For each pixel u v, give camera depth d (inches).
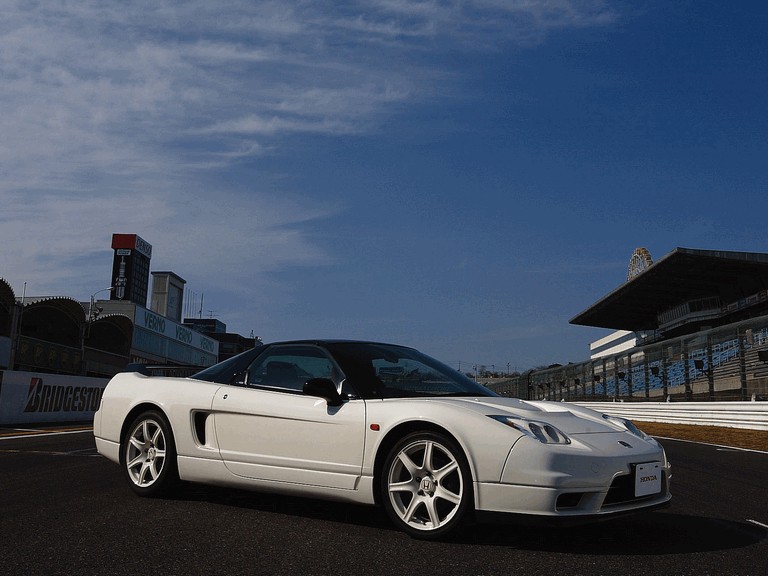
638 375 1159.6
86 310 2470.5
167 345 2898.6
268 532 169.3
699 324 1961.1
